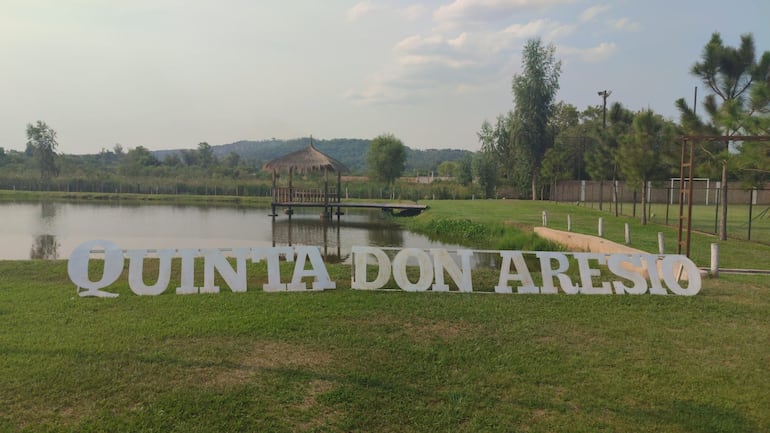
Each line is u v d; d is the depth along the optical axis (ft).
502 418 14.42
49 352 17.79
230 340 19.38
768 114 41.57
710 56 52.11
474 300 26.05
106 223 83.20
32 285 28.91
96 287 25.90
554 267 43.52
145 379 15.93
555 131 152.46
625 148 69.00
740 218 81.61
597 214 87.66
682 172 35.24
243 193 181.06
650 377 17.13
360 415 14.35
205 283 27.07
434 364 17.70
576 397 15.67
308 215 110.01
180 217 97.55
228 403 14.61
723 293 28.73
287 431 13.47
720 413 14.93
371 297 26.23
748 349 19.88
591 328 21.91
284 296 26.16
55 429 13.17
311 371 16.84
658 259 29.07
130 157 257.96
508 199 151.53
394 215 108.17
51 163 211.00
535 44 138.51
